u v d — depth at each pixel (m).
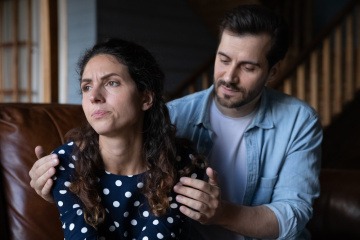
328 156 4.39
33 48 4.79
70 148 1.21
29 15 4.76
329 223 1.84
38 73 4.78
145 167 1.21
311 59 4.34
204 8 5.90
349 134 4.42
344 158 4.32
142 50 1.21
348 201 1.82
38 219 1.47
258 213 1.30
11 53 4.91
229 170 1.44
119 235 1.18
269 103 1.49
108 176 1.19
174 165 1.23
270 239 1.37
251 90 1.34
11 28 4.90
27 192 1.48
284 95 1.53
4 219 1.47
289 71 4.01
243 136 1.44
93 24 4.84
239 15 1.32
